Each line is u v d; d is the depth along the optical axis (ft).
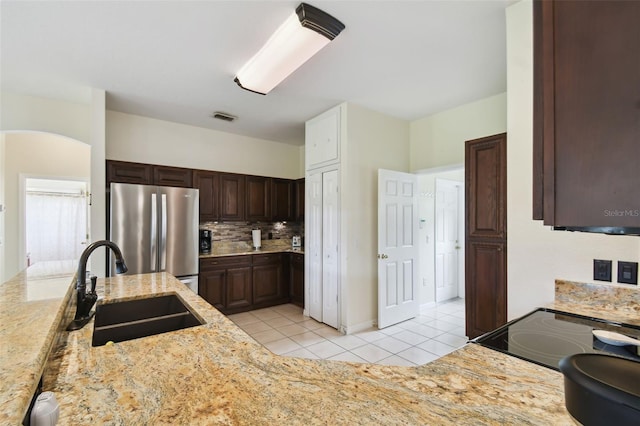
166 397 2.54
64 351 3.49
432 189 15.71
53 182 20.04
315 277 12.94
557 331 4.23
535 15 1.70
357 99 11.09
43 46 7.55
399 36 7.25
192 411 2.33
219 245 15.25
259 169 16.47
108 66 8.57
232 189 14.69
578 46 1.51
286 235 17.84
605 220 1.43
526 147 5.88
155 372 2.99
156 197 11.76
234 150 15.58
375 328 11.91
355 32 7.07
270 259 15.14
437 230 15.93
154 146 13.24
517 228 5.96
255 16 6.48
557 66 1.57
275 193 16.34
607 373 2.08
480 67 8.76
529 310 5.78
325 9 6.27
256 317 13.35
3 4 5.99
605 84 1.43
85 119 11.16
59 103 10.77
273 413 2.30
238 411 2.34
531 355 3.51
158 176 12.53
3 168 14.20
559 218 1.56
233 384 2.77
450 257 16.71
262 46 7.60
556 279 5.50
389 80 9.57
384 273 11.90
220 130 14.96
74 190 20.65
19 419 1.72
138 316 6.19
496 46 7.68
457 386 2.81
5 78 9.18
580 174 1.50
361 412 2.32
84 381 2.80
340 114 11.56
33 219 19.44
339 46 7.68
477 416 2.31
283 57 7.75
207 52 7.89
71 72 8.89
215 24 6.74
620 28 1.40
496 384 2.85
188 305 5.62
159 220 11.80
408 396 2.61
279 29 6.92
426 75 9.26
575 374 1.89
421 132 13.17
